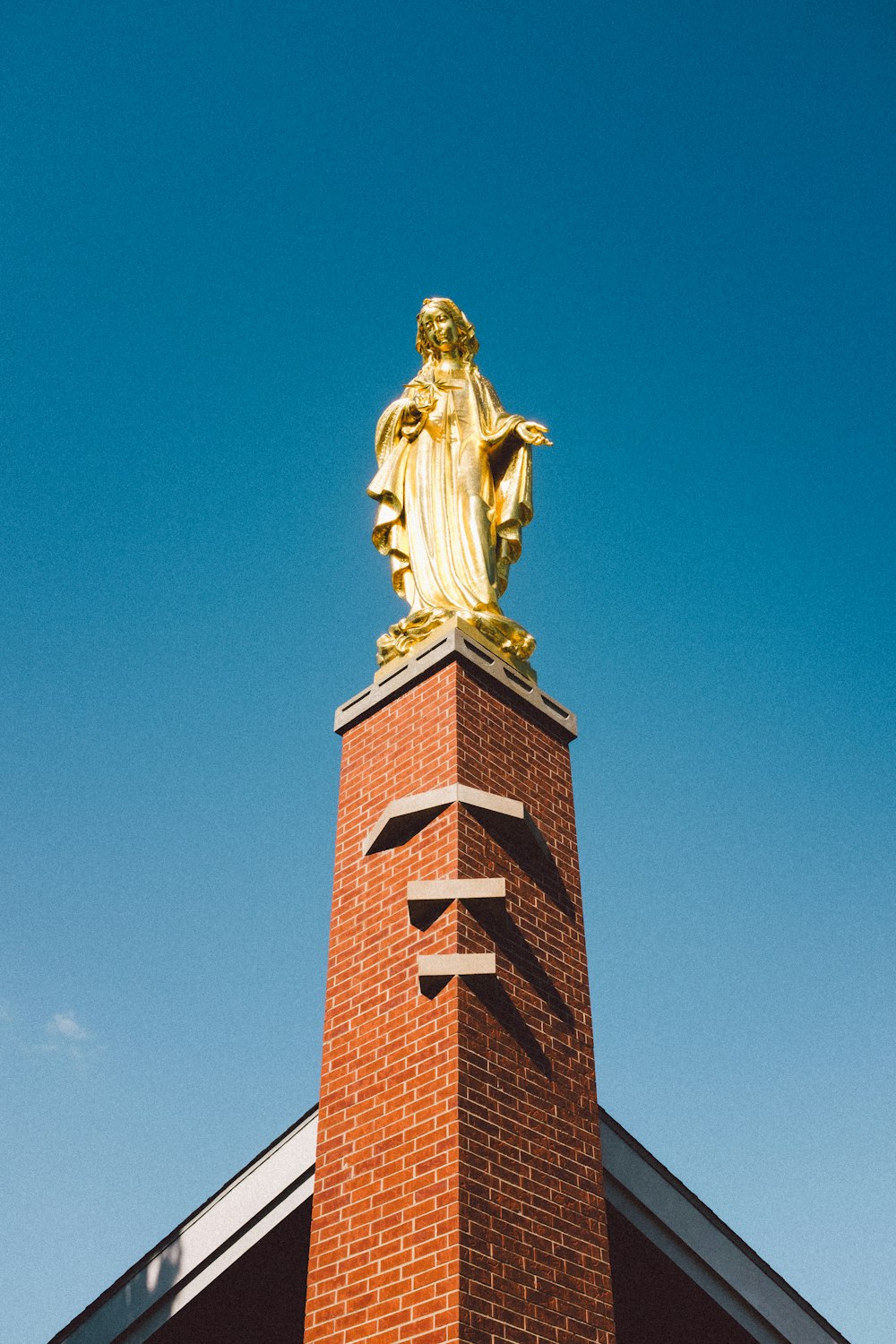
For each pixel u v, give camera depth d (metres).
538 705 13.50
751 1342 13.84
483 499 15.09
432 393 15.93
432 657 13.05
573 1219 10.45
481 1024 10.59
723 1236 13.66
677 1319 14.05
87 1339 14.09
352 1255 10.12
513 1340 9.31
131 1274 14.05
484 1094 10.23
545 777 13.10
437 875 11.40
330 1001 11.80
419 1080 10.38
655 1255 13.42
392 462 15.46
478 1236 9.50
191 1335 14.02
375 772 12.97
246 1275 13.44
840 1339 14.08
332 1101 11.12
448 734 12.28
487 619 13.78
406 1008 10.91
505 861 11.84
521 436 15.42
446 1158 9.78
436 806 11.76
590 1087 11.40
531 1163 10.32
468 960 10.69
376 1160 10.38
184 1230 13.73
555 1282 9.93
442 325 16.53
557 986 11.63
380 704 13.41
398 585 14.91
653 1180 13.29
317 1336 10.00
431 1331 9.14
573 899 12.47
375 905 11.89
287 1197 12.86
